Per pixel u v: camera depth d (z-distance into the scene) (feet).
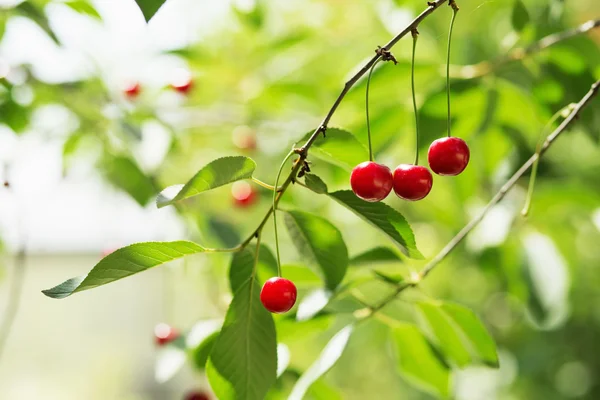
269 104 4.44
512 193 4.21
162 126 3.90
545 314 3.43
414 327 3.08
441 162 2.59
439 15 4.31
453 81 3.24
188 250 2.59
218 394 2.72
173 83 4.31
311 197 4.70
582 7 5.53
